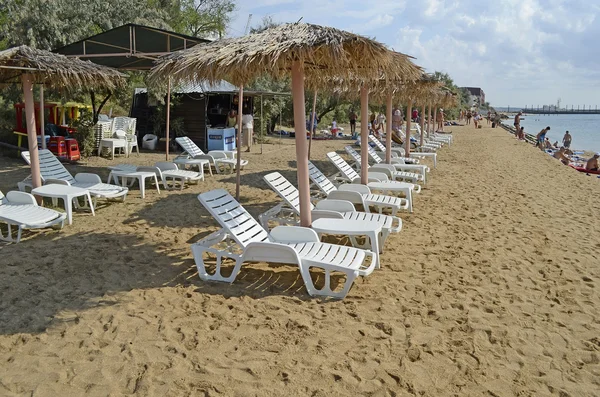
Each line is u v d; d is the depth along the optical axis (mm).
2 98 17516
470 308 4547
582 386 3383
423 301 4676
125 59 13867
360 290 4906
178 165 11906
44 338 3891
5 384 3289
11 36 14742
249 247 4875
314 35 4848
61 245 6086
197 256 5141
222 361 3607
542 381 3428
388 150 12164
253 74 6000
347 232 5445
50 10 14992
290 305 4543
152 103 17766
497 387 3352
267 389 3285
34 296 4633
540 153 19062
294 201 6930
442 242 6543
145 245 6176
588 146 42781
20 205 6609
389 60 5484
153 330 4047
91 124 14422
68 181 8414
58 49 13164
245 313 4371
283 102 25375
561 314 4473
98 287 4867
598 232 7238
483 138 27484
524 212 8445
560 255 6113
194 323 4168
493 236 6883
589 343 3943
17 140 14344
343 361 3627
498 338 4008
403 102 14758
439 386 3355
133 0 19000
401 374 3479
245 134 18656
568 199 9719
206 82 6219
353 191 7570
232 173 12289
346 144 21812
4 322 4129
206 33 35625
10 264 5398
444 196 9750
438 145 19438
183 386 3303
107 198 8781
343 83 8523
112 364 3551
